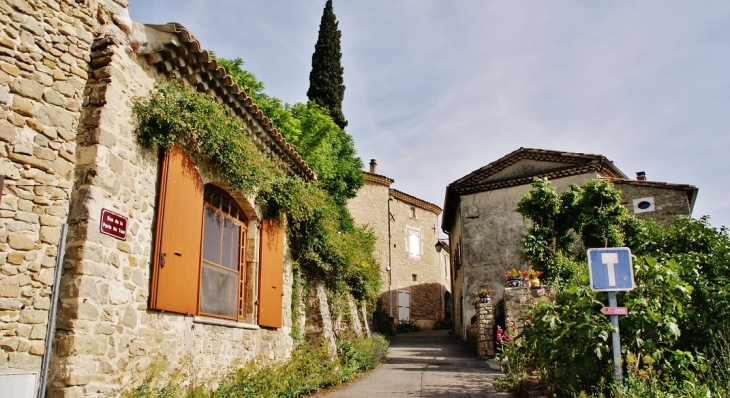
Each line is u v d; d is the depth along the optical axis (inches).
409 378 386.6
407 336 943.7
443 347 690.8
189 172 261.9
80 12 214.5
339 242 481.4
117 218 209.6
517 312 479.5
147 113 229.6
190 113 247.9
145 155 233.8
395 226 1193.4
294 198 373.7
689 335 233.5
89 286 192.1
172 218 244.2
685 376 207.0
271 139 345.1
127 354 210.1
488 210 774.5
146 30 231.8
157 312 232.5
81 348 185.9
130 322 213.3
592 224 578.9
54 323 185.0
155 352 228.4
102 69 213.3
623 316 218.1
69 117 204.5
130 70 226.4
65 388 179.9
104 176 204.8
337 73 950.4
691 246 466.6
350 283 575.5
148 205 232.8
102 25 221.0
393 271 1154.0
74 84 208.2
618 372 205.3
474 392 319.0
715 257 275.6
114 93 214.5
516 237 749.3
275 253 369.4
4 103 188.2
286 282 401.7
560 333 228.5
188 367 252.2
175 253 244.8
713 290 241.8
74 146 204.5
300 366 338.6
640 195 703.1
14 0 196.7
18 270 182.5
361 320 600.7
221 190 311.1
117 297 206.5
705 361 213.6
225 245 313.9
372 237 762.8
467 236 774.5
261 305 339.3
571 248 629.3
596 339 219.0
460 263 851.4
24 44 196.9
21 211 186.4
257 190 339.6
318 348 394.3
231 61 681.0
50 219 192.5
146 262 228.2
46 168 194.9
